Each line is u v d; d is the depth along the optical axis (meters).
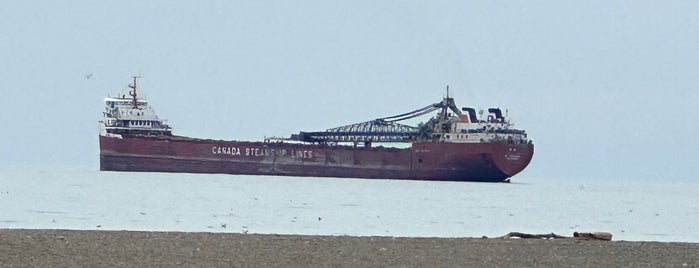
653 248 132.50
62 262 107.31
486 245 132.38
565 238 153.38
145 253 115.69
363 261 114.69
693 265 116.75
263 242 128.62
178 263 109.25
